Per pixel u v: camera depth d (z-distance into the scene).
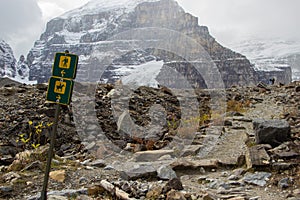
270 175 8.16
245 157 9.41
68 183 7.86
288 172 8.17
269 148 9.64
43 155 9.48
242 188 7.68
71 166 9.07
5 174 8.25
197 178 8.61
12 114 13.35
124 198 6.85
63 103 5.91
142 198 6.97
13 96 15.59
